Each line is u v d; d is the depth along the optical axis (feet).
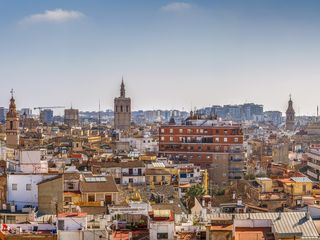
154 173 606.14
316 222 352.08
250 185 587.68
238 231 331.16
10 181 412.16
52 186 401.29
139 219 358.64
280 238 323.37
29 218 374.22
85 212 392.68
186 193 573.74
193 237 330.34
